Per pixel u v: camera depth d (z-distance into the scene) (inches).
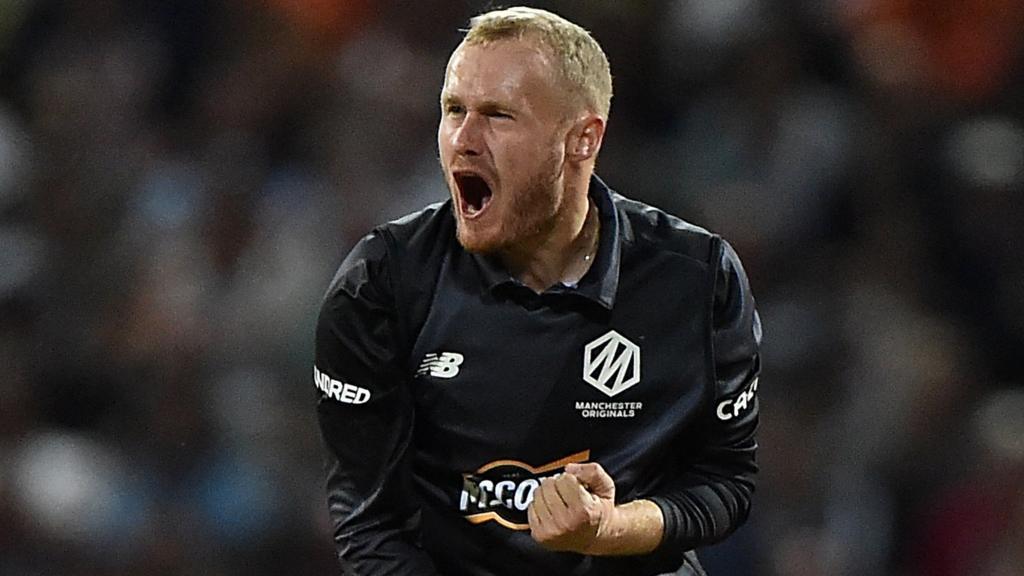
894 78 1218.6
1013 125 1211.9
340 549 444.1
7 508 975.6
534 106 410.9
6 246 1138.0
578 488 395.9
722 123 1186.0
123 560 970.1
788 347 1033.5
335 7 1263.5
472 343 432.5
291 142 1219.2
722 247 450.3
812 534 941.2
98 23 1288.1
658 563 451.5
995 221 1138.7
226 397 1026.7
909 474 977.5
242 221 1124.5
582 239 438.6
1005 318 1101.1
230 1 1298.0
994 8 1248.2
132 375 1040.8
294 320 1074.1
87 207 1159.6
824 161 1159.6
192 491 994.1
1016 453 961.5
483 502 435.2
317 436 1018.7
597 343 433.7
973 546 945.5
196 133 1234.6
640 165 1157.1
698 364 439.5
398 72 1224.8
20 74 1269.7
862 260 1117.7
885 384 1011.9
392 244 437.7
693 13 1241.4
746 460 456.1
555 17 421.4
